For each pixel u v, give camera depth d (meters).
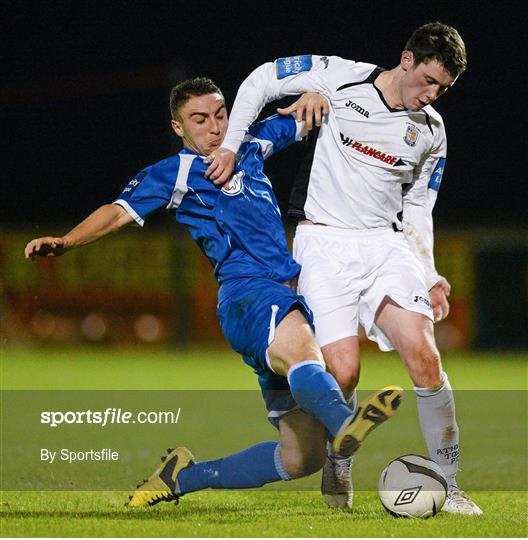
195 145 20.44
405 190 21.56
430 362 19.67
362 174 20.69
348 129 20.69
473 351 80.69
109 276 82.81
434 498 18.06
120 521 17.75
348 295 20.33
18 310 82.00
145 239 82.94
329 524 17.39
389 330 20.12
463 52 19.45
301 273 20.80
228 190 20.03
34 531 16.55
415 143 20.67
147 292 82.75
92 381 53.81
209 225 20.11
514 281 80.75
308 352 18.09
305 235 21.11
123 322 82.94
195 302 82.50
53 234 82.88
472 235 80.88
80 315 82.88
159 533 16.33
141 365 66.38
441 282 21.38
